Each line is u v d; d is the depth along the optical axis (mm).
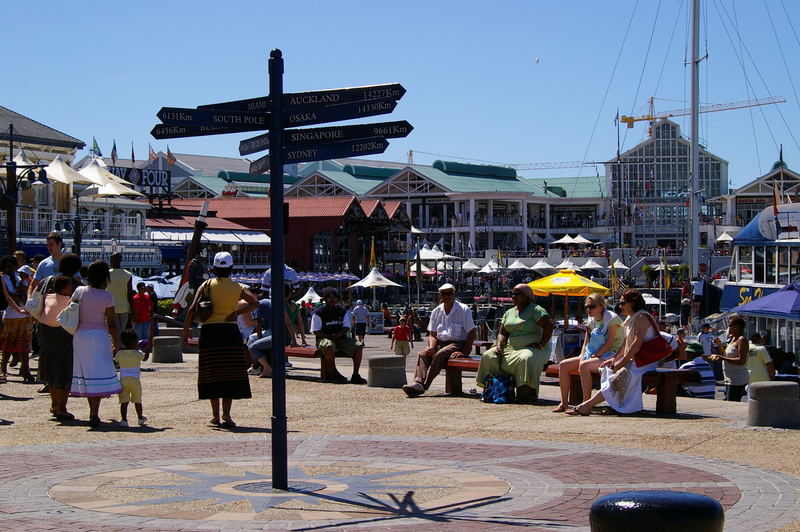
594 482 9062
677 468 9742
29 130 52188
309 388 17266
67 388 13062
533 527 7301
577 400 14930
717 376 24750
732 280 39094
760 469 9672
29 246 45875
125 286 17484
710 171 133750
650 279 84312
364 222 84688
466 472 9578
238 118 8750
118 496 8438
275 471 8719
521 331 15445
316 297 51469
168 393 16156
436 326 16531
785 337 28844
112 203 60719
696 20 62219
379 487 8844
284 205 8695
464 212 110062
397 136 8719
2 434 11945
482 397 15516
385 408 14719
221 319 12547
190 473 9508
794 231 34438
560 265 78750
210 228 73438
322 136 8742
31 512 7777
